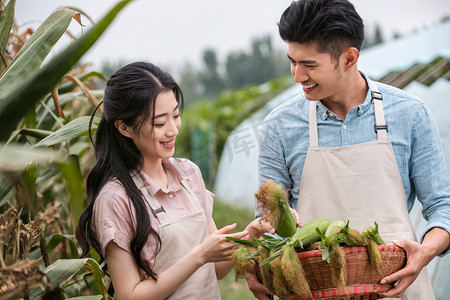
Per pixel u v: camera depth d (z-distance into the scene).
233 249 1.74
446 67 6.89
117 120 1.80
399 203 2.01
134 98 1.73
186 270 1.71
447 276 4.36
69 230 2.50
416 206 4.83
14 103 1.22
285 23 1.89
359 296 1.69
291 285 1.60
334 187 2.06
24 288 1.38
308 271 1.63
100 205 1.80
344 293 1.60
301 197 2.11
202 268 1.87
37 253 2.06
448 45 7.50
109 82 1.80
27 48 1.65
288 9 1.92
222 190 8.35
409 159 2.08
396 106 2.06
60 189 2.56
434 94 6.54
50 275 1.67
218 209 7.89
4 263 1.61
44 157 1.21
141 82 1.74
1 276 1.36
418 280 2.05
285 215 1.77
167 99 1.76
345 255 1.62
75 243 2.50
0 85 1.55
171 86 1.79
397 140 2.05
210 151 9.96
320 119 2.11
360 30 1.93
